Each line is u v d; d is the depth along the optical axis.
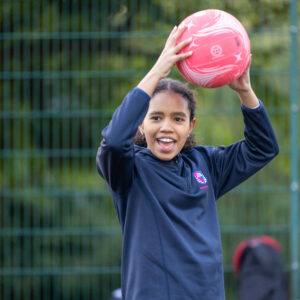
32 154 14.79
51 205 16.11
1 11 16.44
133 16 15.88
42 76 14.98
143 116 6.61
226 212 14.85
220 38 6.74
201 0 15.77
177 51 6.76
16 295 15.75
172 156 6.93
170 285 6.54
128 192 6.91
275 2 15.23
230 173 7.50
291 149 13.41
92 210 16.08
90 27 16.16
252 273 11.79
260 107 7.24
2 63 16.34
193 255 6.58
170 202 6.77
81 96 16.12
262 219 14.86
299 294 13.34
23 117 15.23
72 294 16.02
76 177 16.22
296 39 13.49
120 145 6.45
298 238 13.49
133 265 6.72
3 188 16.12
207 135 15.91
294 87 13.47
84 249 16.16
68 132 15.54
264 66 15.80
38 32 16.30
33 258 15.85
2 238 15.73
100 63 16.02
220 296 6.74
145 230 6.71
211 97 16.12
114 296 11.43
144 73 14.64
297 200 13.45
